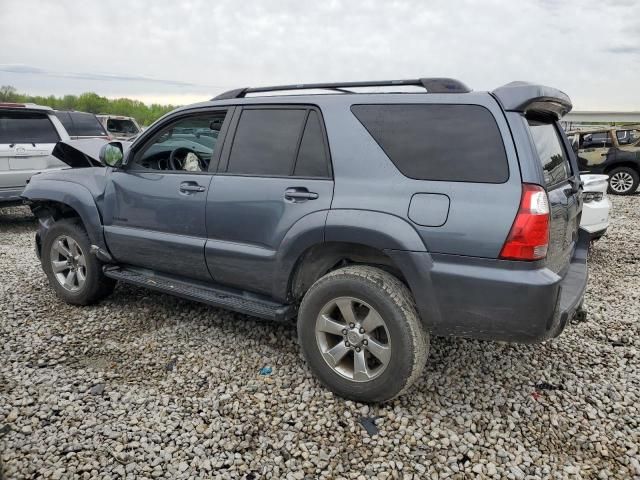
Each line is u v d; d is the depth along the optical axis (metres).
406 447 2.58
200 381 3.20
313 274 3.23
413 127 2.77
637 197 12.68
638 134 12.98
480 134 2.59
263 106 3.34
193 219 3.52
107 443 2.58
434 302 2.64
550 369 3.38
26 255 6.27
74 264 4.38
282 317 3.16
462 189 2.57
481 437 2.67
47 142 7.89
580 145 13.62
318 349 2.99
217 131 3.59
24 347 3.64
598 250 6.90
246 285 3.36
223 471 2.41
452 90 2.75
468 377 3.26
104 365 3.40
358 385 2.86
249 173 3.30
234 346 3.67
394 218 2.69
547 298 2.45
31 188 4.50
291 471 2.41
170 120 3.81
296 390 3.08
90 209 4.07
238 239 3.32
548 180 2.78
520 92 2.57
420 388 3.12
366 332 2.81
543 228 2.46
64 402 2.94
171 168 3.84
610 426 2.78
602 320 4.23
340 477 2.38
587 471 2.43
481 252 2.50
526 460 2.50
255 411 2.87
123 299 4.59
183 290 3.65
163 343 3.72
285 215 3.06
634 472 2.42
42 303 4.51
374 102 2.92
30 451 2.51
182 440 2.62
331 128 3.00
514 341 2.57
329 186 2.93
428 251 2.61
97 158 4.50
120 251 4.02
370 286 2.74
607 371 3.37
